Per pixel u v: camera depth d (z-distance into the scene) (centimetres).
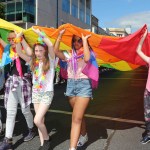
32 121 618
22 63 575
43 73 522
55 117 812
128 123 768
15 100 566
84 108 523
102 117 832
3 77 636
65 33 617
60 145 591
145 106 607
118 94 1306
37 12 4228
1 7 2388
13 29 616
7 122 560
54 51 538
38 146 585
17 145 590
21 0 3972
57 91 1362
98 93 1331
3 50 628
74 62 527
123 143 607
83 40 512
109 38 632
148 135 611
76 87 527
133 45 648
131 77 2428
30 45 648
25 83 573
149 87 592
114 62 752
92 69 522
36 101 532
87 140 608
